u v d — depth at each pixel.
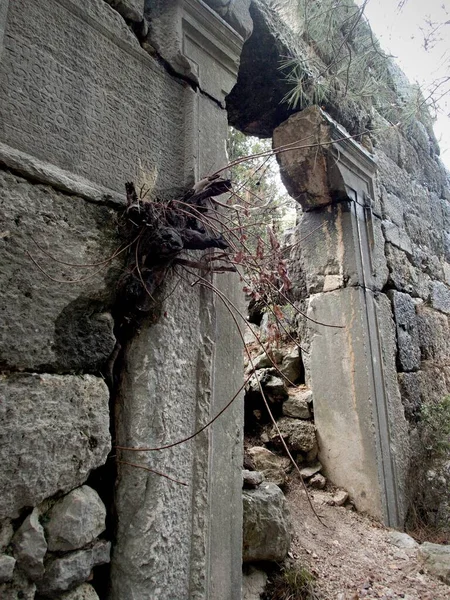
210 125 1.68
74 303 1.13
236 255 1.47
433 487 2.92
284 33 2.59
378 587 1.88
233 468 1.49
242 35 1.93
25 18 1.16
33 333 1.03
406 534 2.42
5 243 1.01
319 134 2.80
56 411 1.04
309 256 3.18
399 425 2.90
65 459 1.04
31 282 1.04
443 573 1.98
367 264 3.04
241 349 1.63
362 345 2.80
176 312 1.36
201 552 1.29
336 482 2.78
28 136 1.11
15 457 0.95
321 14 2.95
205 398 1.40
